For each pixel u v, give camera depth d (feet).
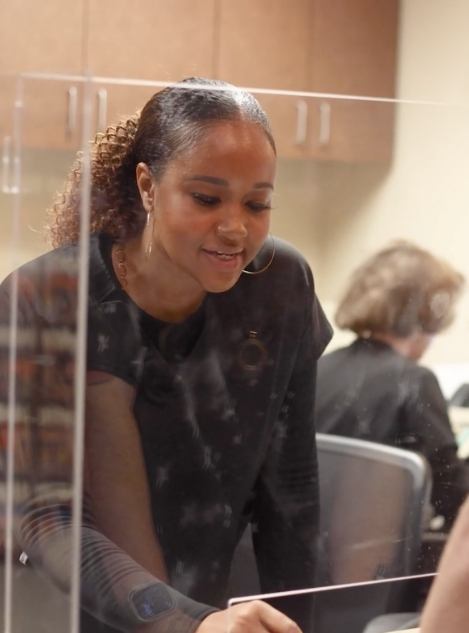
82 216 2.96
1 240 3.22
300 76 10.68
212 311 3.57
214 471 3.58
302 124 3.84
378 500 4.01
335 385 4.07
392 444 4.17
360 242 4.20
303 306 3.92
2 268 3.25
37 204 3.12
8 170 3.17
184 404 3.51
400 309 4.27
